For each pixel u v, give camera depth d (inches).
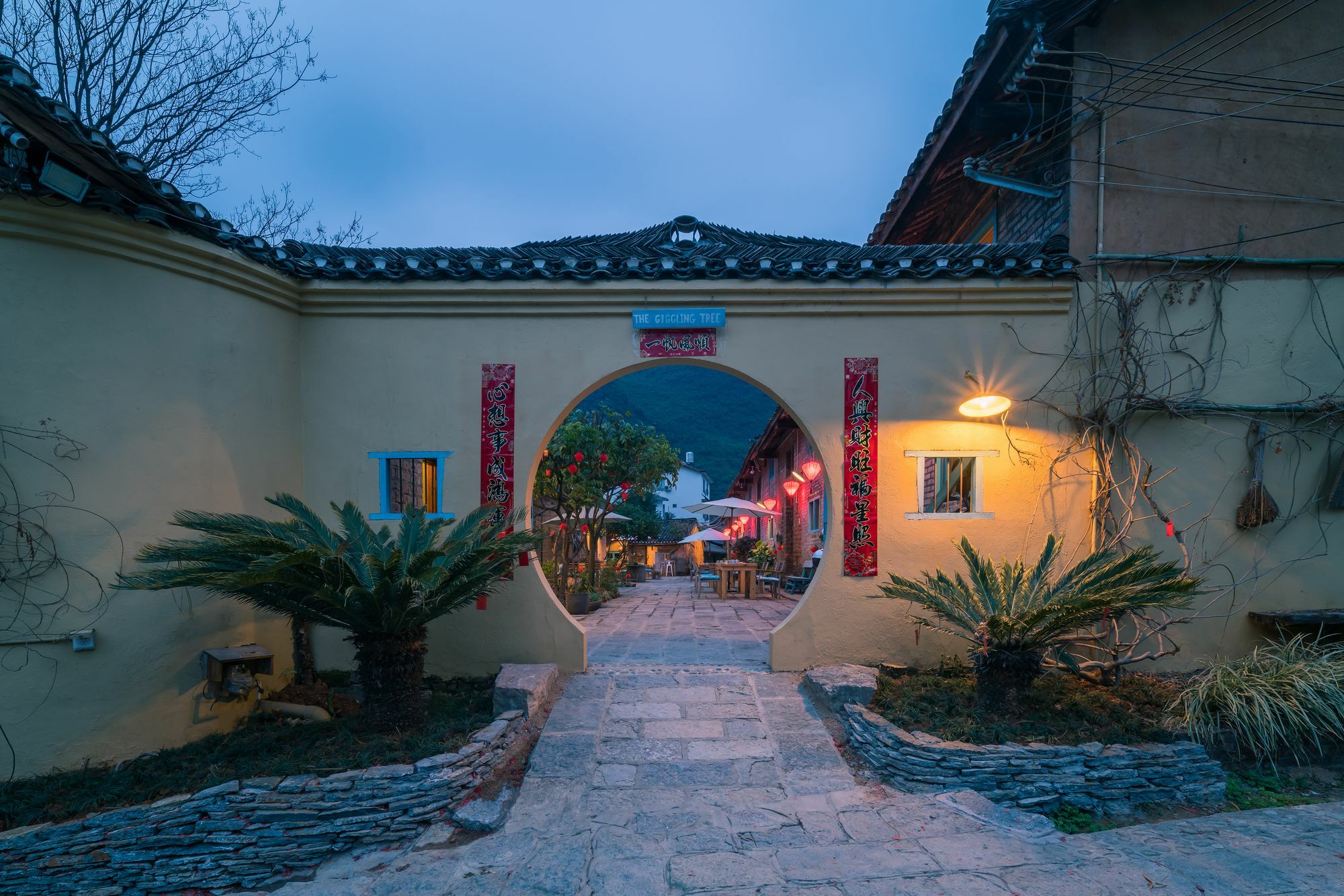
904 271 227.5
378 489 231.0
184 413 192.2
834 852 137.0
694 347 235.8
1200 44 241.4
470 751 165.2
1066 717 183.8
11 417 166.6
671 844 141.6
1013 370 235.5
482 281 231.9
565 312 235.5
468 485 232.5
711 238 252.4
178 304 192.9
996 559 231.9
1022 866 130.6
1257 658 203.6
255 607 195.0
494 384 234.4
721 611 432.1
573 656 230.7
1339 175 241.0
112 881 143.2
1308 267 235.6
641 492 537.0
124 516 179.2
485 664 229.9
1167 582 176.1
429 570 164.7
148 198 179.6
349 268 224.7
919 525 233.8
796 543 636.7
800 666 231.3
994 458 234.2
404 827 151.5
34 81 144.3
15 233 168.6
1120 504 229.1
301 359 232.2
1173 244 237.8
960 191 333.1
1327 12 245.3
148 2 303.0
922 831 144.9
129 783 159.0
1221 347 233.0
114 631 175.6
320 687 216.8
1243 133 241.9
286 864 146.2
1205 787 163.9
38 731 166.2
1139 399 224.5
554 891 126.3
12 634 165.0
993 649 183.9
